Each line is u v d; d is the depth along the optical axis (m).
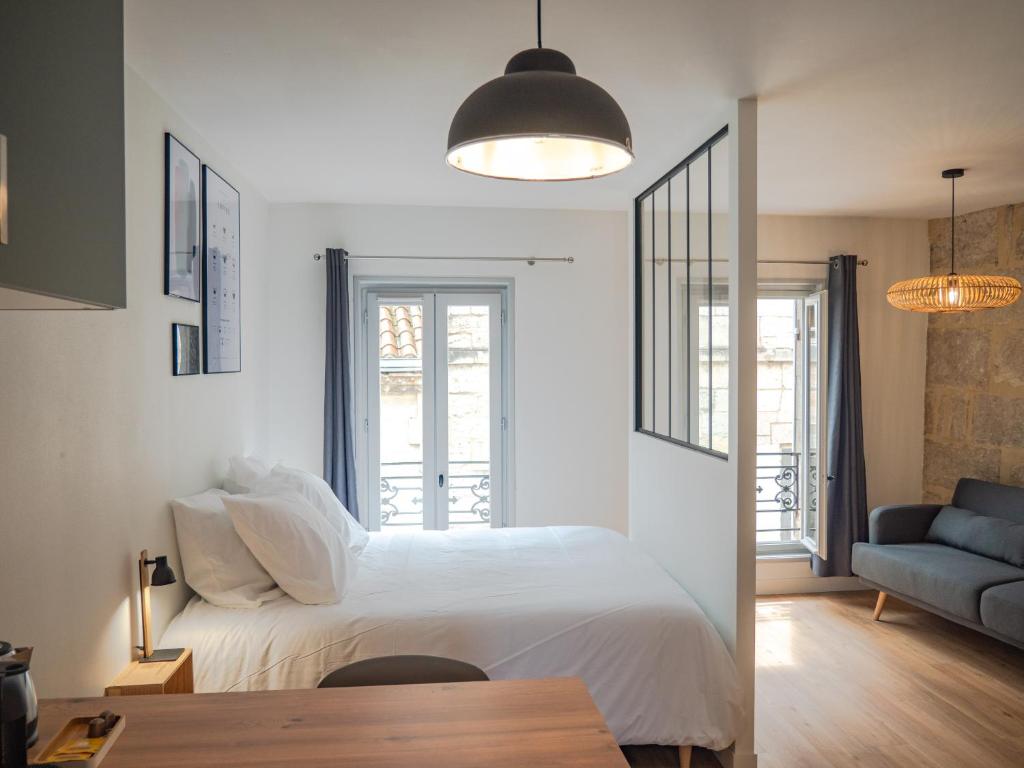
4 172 0.95
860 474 4.96
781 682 3.63
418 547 3.53
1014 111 2.91
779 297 5.18
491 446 5.01
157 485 2.67
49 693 1.89
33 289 1.05
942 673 3.74
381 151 3.49
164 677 2.19
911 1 2.00
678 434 3.58
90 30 1.24
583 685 1.62
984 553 4.21
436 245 4.81
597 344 4.96
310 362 4.70
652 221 4.00
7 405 1.70
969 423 4.83
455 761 1.29
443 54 2.36
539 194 4.44
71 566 2.01
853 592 5.12
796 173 3.88
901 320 5.18
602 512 5.00
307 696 1.56
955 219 5.02
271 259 4.67
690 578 3.28
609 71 2.50
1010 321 4.53
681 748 2.70
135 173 2.48
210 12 2.06
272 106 2.84
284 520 2.77
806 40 2.26
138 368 2.49
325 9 2.05
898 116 2.97
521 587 2.93
